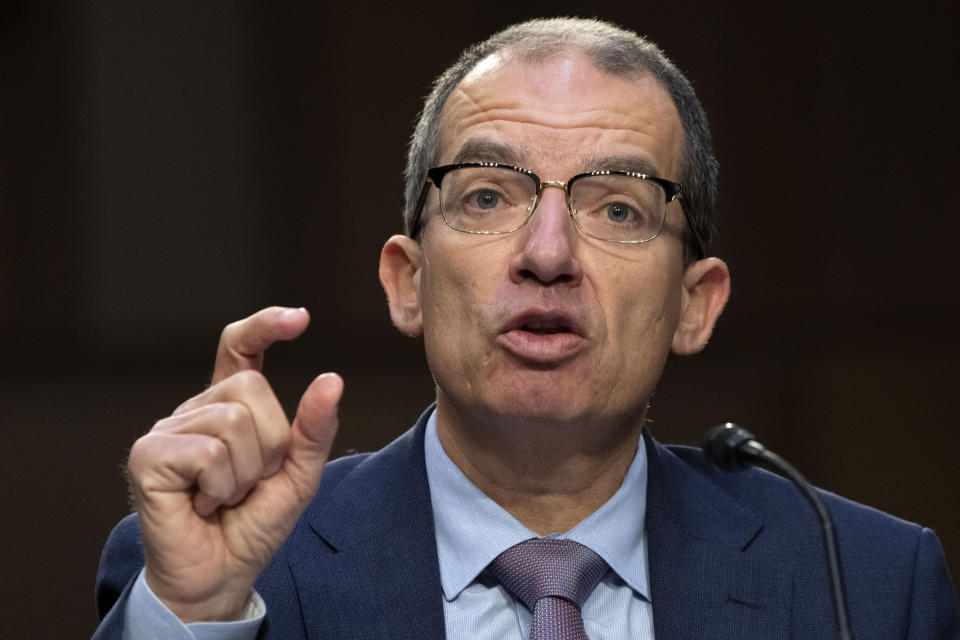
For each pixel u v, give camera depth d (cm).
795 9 898
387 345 891
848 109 902
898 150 903
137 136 873
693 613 313
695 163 332
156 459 245
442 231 302
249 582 258
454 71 333
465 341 294
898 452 891
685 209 322
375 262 891
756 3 895
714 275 345
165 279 873
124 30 871
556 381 288
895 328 899
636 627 312
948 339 895
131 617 253
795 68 900
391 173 891
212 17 878
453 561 312
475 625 304
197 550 250
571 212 297
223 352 266
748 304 900
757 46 898
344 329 887
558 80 306
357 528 320
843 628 248
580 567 306
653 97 315
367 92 890
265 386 252
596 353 292
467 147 305
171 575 250
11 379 862
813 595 325
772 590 321
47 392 863
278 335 260
